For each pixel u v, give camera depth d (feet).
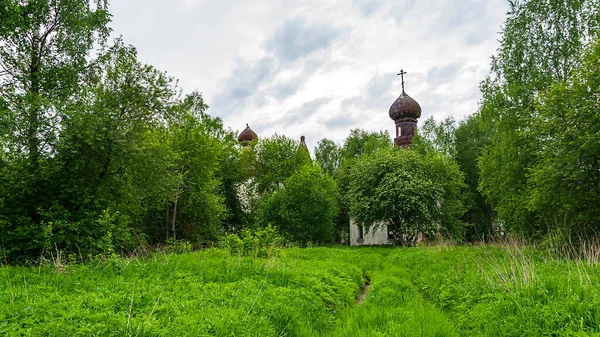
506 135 71.26
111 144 51.78
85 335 15.02
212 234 98.58
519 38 74.43
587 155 45.52
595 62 49.11
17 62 57.47
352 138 205.46
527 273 24.90
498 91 74.08
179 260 38.73
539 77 69.15
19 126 46.32
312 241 113.70
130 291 24.20
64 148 48.26
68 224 46.96
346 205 144.97
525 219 63.26
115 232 53.21
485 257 43.80
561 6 70.54
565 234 46.03
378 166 115.03
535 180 51.49
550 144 51.19
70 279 29.01
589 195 46.55
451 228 120.47
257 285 29.09
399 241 115.85
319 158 205.77
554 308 18.07
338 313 27.66
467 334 20.95
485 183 83.66
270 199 118.42
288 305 24.18
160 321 18.07
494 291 25.07
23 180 47.50
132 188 59.16
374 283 40.19
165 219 94.99
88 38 65.77
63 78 61.31
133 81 61.52
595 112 45.50
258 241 48.78
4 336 14.62
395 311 26.00
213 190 108.58
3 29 50.08
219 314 19.58
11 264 43.32
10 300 21.44
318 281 33.55
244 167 151.64
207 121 142.82
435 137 160.35
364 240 158.92
